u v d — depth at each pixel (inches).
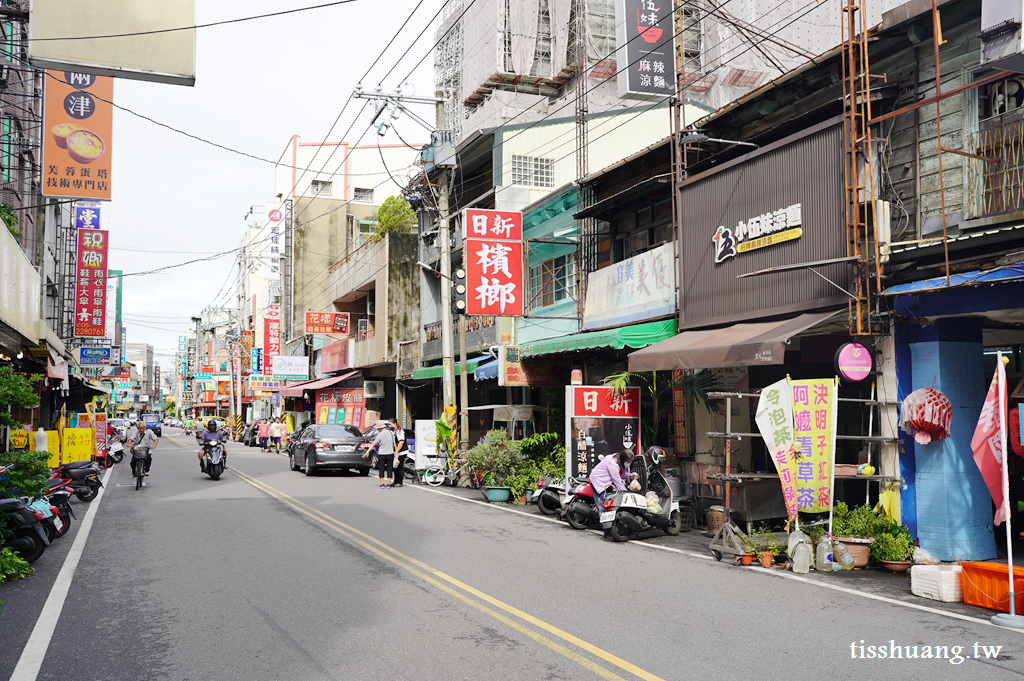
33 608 272.1
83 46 368.5
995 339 436.8
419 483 761.0
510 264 694.5
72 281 1317.7
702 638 231.0
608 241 682.2
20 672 203.3
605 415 510.9
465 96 1384.1
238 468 971.3
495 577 319.0
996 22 291.1
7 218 520.7
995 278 306.0
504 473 603.2
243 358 2299.5
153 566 344.5
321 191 2133.4
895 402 372.5
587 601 277.6
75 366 1123.3
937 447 361.1
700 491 474.6
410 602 275.6
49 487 424.8
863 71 396.8
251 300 2770.7
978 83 330.3
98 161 752.3
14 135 765.9
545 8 1245.7
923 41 386.0
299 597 283.9
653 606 270.8
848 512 378.0
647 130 844.0
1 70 612.1
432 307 1114.7
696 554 381.7
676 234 548.1
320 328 1471.5
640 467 441.4
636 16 589.6
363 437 879.1
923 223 382.9
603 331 655.1
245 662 210.1
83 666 208.2
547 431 714.8
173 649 222.4
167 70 379.9
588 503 466.6
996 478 303.6
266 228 2549.2
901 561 335.9
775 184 454.3
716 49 1040.2
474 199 973.8
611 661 208.7
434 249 1091.9
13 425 357.7
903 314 367.2
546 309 776.9
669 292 564.7
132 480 792.9
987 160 352.2
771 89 475.2
